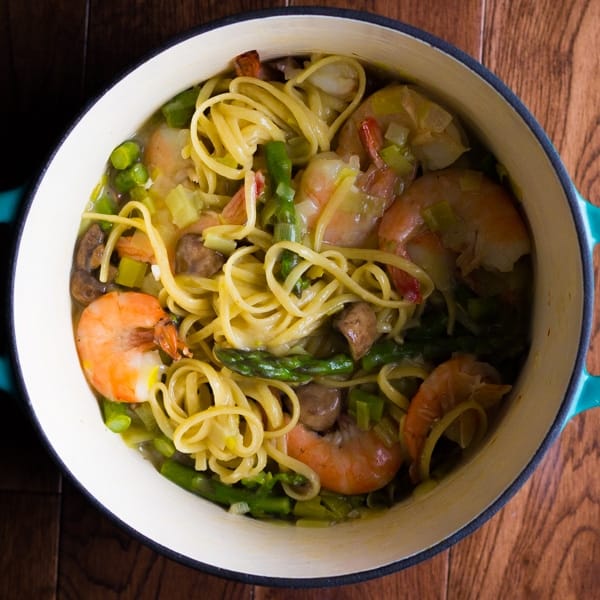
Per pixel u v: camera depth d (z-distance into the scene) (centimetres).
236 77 56
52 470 61
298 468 57
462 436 56
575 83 59
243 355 56
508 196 55
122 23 59
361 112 56
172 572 60
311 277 57
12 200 51
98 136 53
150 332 55
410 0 59
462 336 57
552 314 53
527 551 60
